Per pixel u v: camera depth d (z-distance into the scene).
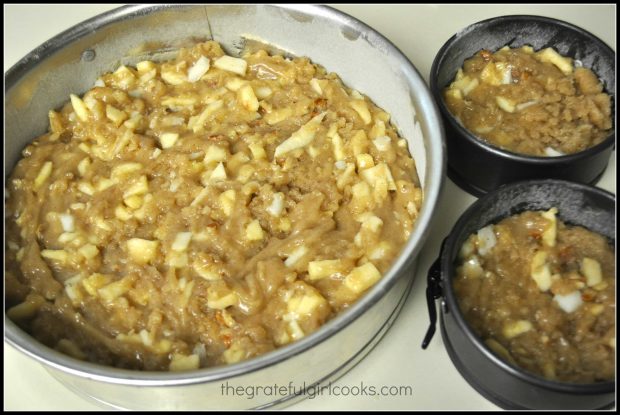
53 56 0.54
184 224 0.49
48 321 0.46
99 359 0.45
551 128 0.53
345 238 0.48
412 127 0.51
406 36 0.62
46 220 0.50
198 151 0.52
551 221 0.48
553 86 0.54
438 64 0.54
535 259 0.47
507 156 0.50
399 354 0.49
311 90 0.55
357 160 0.51
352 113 0.53
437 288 0.46
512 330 0.45
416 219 0.46
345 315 0.41
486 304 0.46
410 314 0.50
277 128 0.53
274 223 0.48
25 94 0.53
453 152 0.53
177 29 0.57
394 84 0.52
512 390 0.44
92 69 0.56
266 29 0.57
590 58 0.56
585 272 0.47
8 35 0.64
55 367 0.41
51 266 0.48
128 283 0.47
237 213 0.48
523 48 0.57
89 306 0.47
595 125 0.53
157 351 0.45
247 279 0.46
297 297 0.45
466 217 0.47
